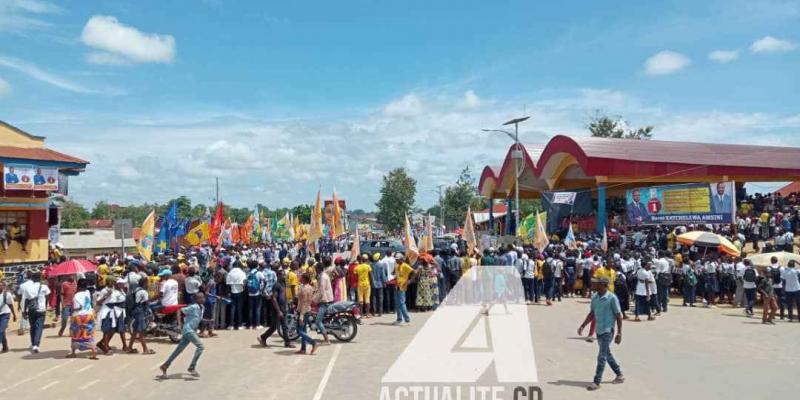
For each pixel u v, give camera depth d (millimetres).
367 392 9609
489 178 52938
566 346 13578
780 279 18625
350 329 14445
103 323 13133
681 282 23641
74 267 15758
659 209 30266
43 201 28094
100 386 10336
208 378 10836
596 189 41125
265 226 47719
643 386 10031
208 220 36625
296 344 14312
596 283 10078
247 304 17047
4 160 25062
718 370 11312
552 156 41094
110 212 122812
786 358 12469
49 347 14219
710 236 23625
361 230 83625
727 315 19312
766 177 39250
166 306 14836
